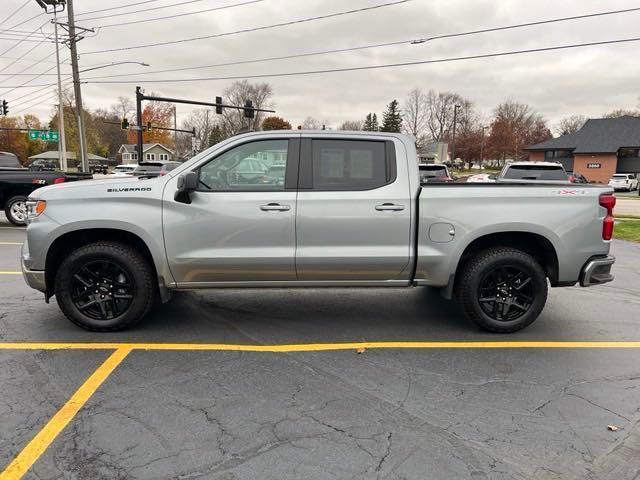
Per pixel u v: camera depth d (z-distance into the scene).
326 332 5.00
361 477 2.70
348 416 3.34
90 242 4.87
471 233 4.74
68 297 4.74
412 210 4.71
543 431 3.18
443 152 24.58
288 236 4.65
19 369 4.00
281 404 3.49
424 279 4.86
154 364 4.14
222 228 4.62
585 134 55.19
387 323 5.31
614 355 4.48
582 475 2.75
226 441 3.02
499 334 4.99
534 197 4.77
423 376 3.98
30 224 4.64
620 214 19.97
